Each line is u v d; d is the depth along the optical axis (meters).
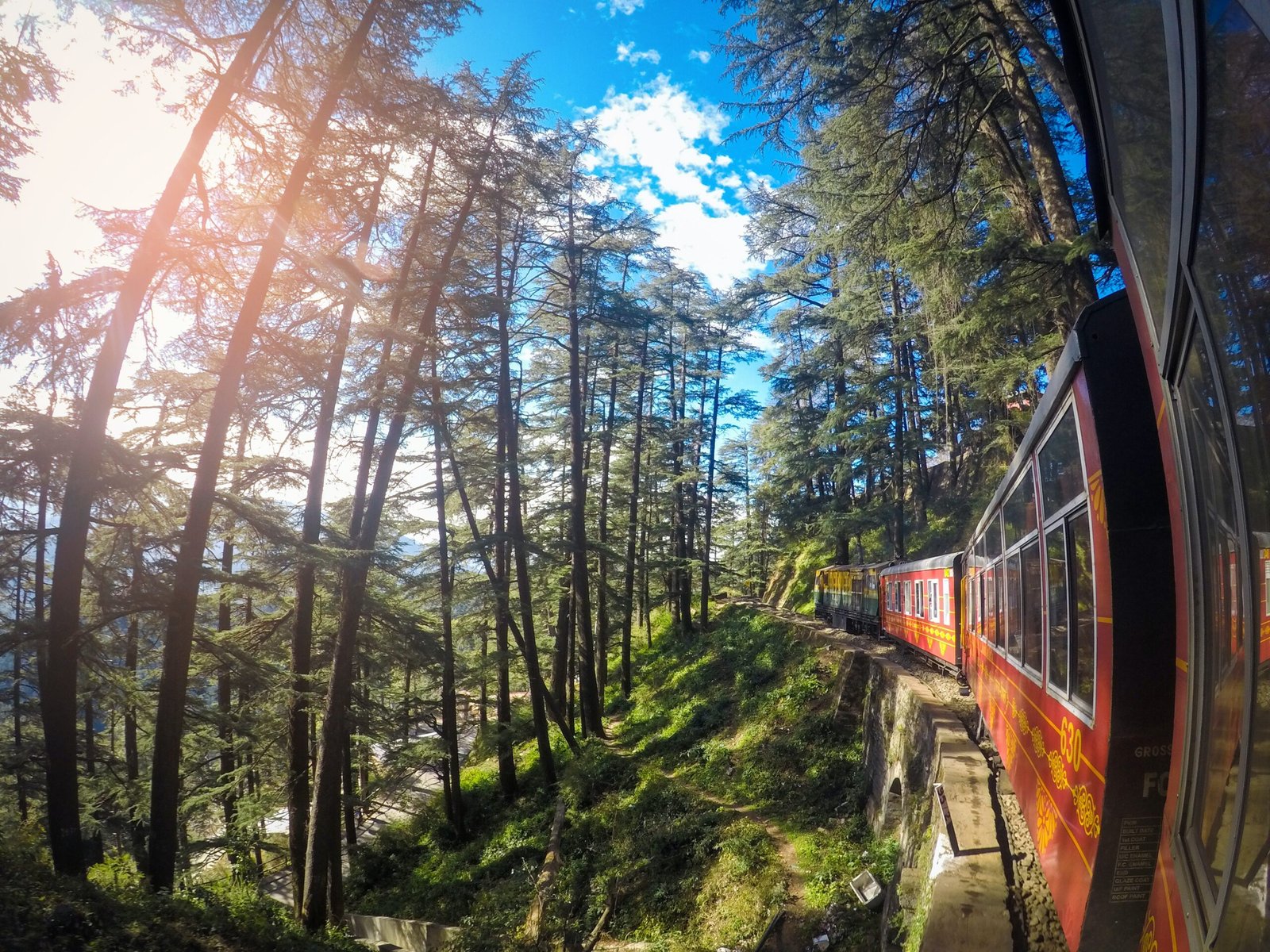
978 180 13.95
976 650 10.02
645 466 31.81
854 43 10.45
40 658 9.92
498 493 20.67
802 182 14.44
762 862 12.20
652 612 44.34
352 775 21.55
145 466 8.88
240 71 9.24
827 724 16.59
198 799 13.88
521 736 21.23
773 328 29.59
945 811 8.03
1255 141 1.37
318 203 11.61
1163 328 2.13
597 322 21.94
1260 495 1.51
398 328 11.91
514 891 15.84
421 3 10.66
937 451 26.53
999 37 11.16
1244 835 1.68
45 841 11.62
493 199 14.48
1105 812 3.50
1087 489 3.89
